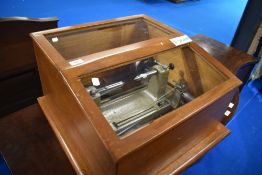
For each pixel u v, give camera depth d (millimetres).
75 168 750
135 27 1037
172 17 3561
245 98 2078
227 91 745
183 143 819
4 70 1328
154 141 586
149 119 848
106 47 1007
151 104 921
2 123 929
